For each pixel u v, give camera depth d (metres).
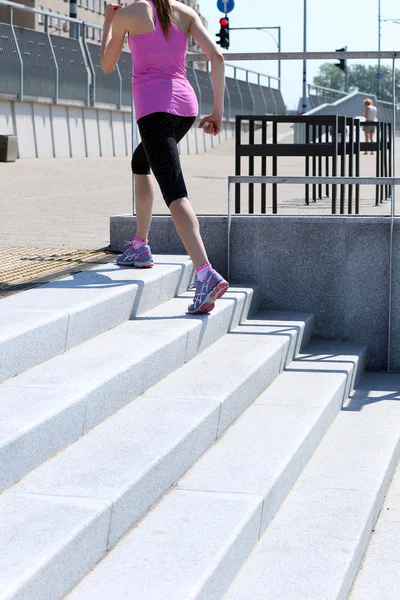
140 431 3.66
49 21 28.36
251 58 7.69
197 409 4.01
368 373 6.53
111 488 3.04
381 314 6.65
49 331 4.07
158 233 6.71
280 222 6.68
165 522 3.19
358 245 6.61
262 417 4.57
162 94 5.25
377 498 4.08
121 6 5.61
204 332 5.18
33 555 2.54
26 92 26.84
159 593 2.69
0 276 5.46
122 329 4.85
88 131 31.16
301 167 18.95
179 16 5.40
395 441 4.83
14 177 17.23
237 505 3.37
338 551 3.41
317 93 39.12
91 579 2.76
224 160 26.22
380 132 11.82
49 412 3.30
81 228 8.25
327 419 4.95
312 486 4.08
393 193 6.47
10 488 3.01
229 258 6.76
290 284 6.72
